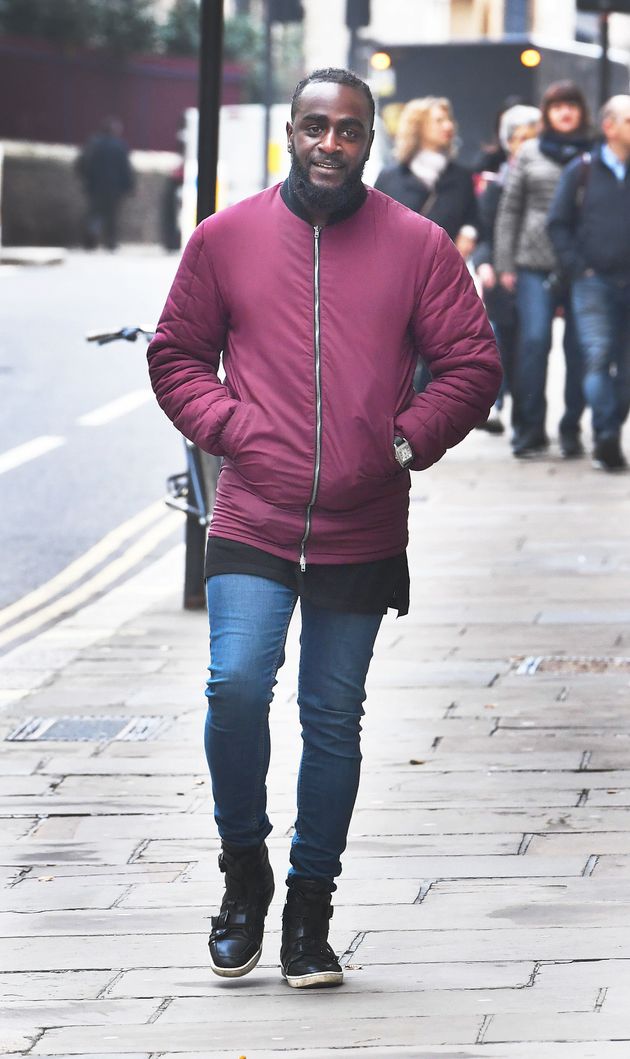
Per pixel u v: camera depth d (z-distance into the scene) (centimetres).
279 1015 880
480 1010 873
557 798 1181
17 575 1992
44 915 1015
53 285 4978
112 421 2978
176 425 912
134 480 2522
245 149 6956
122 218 7781
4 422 2952
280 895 1042
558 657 1536
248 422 882
